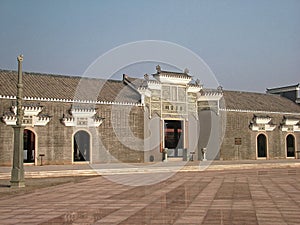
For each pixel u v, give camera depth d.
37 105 30.64
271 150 44.31
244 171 28.83
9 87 31.23
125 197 14.12
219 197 13.93
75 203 12.70
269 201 12.86
